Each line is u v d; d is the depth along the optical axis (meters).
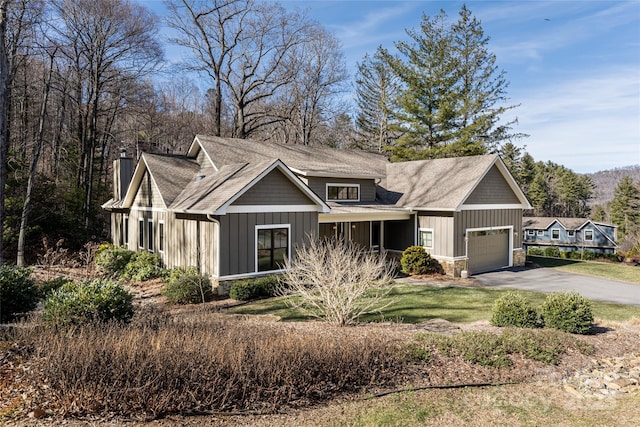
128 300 8.27
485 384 6.74
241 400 5.65
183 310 11.81
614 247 43.31
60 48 23.53
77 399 5.25
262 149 21.27
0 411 5.09
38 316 8.59
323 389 6.16
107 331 6.75
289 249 15.44
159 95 39.94
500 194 21.06
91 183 26.66
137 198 20.97
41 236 22.61
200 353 5.84
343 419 5.48
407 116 32.94
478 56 32.78
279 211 15.17
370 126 38.38
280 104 37.34
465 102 31.92
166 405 5.28
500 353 7.69
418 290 15.48
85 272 17.44
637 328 10.12
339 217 17.86
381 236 20.77
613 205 65.69
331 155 24.22
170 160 19.91
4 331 7.31
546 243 47.09
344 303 10.29
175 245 16.81
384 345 7.34
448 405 6.01
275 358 5.99
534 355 7.71
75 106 29.52
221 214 13.38
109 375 5.43
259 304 12.91
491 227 20.53
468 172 20.08
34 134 26.70
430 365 7.19
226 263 13.94
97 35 26.39
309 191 15.55
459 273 18.86
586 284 17.12
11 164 23.05
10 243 21.55
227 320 9.57
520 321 9.62
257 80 32.59
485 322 10.61
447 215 18.86
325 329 8.84
